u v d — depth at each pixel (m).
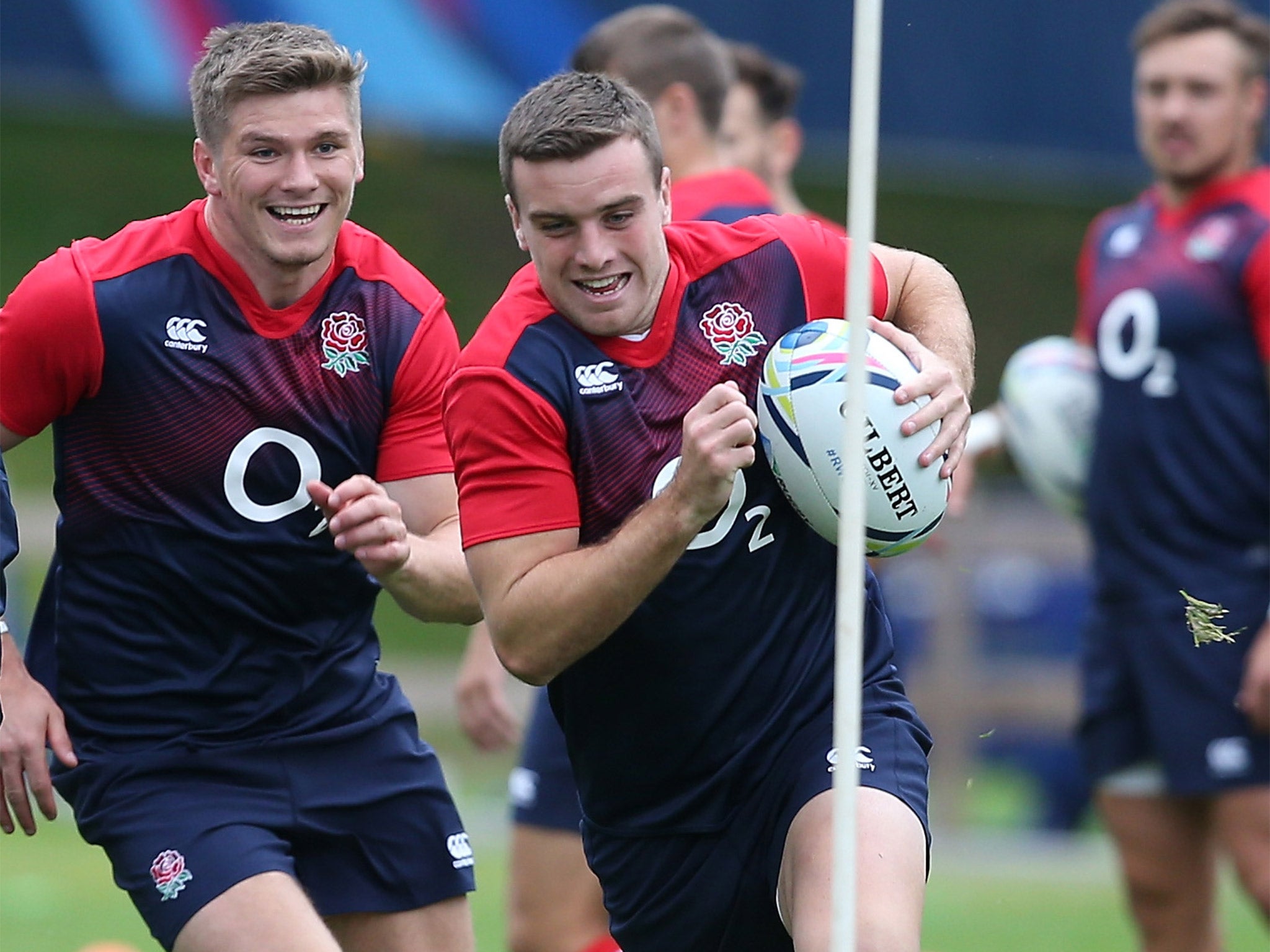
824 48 54.34
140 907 15.61
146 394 15.61
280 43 15.00
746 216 19.08
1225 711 21.98
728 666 14.70
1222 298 22.41
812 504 14.30
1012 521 45.44
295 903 15.17
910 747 14.79
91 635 16.05
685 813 15.04
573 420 14.16
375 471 16.30
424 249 72.00
